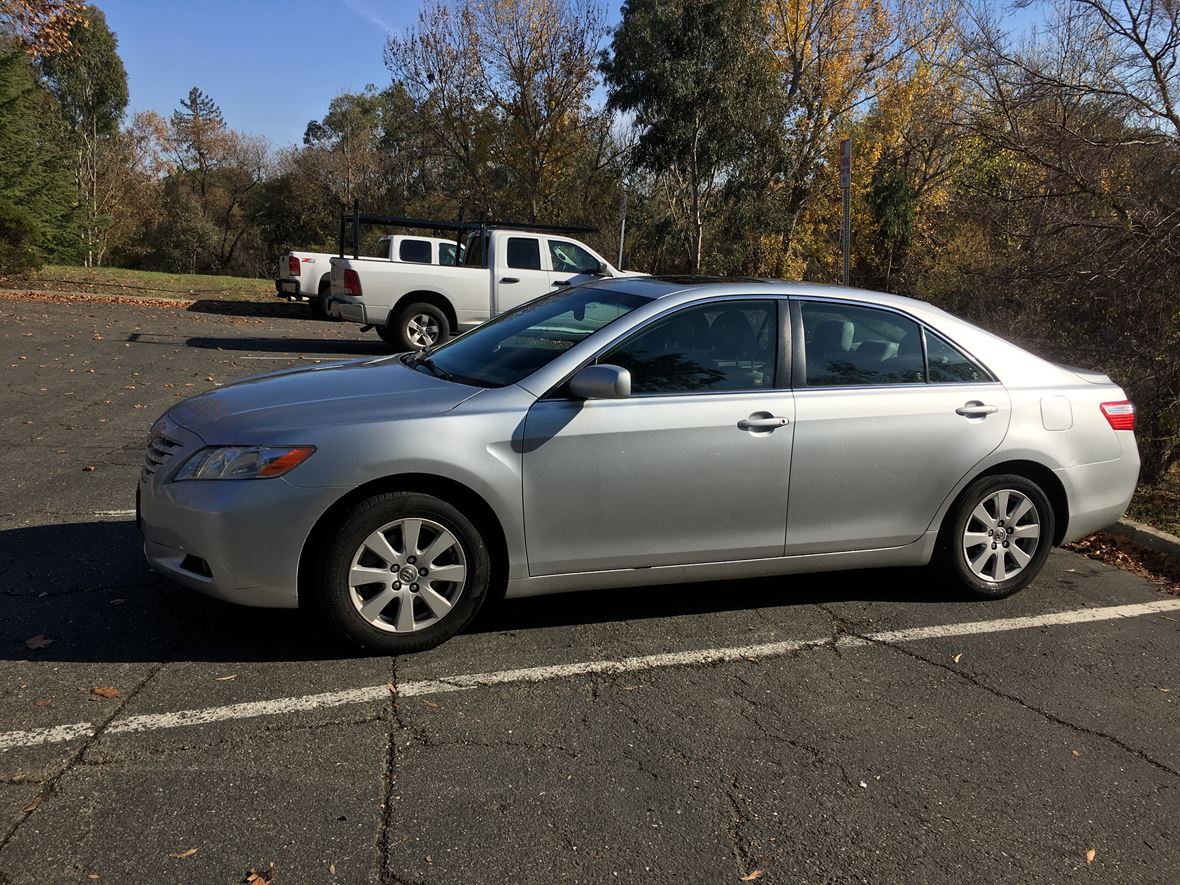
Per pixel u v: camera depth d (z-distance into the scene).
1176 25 7.34
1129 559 5.70
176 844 2.58
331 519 3.65
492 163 34.47
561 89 31.30
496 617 4.34
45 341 12.16
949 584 4.77
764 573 4.38
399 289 12.95
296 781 2.92
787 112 22.27
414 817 2.77
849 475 4.34
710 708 3.55
